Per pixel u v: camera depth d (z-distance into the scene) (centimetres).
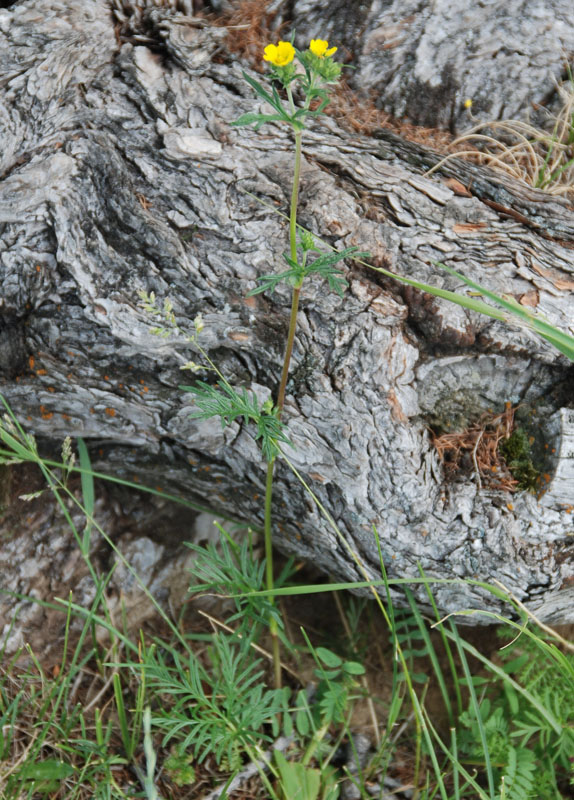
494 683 229
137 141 204
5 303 195
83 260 191
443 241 201
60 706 211
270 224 196
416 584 208
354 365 190
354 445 191
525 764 194
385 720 224
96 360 196
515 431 204
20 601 231
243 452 204
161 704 212
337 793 195
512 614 209
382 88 257
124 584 243
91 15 221
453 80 258
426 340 195
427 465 194
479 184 218
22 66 213
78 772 191
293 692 227
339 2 248
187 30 225
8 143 207
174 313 191
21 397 207
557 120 257
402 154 221
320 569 241
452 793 205
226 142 207
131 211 196
